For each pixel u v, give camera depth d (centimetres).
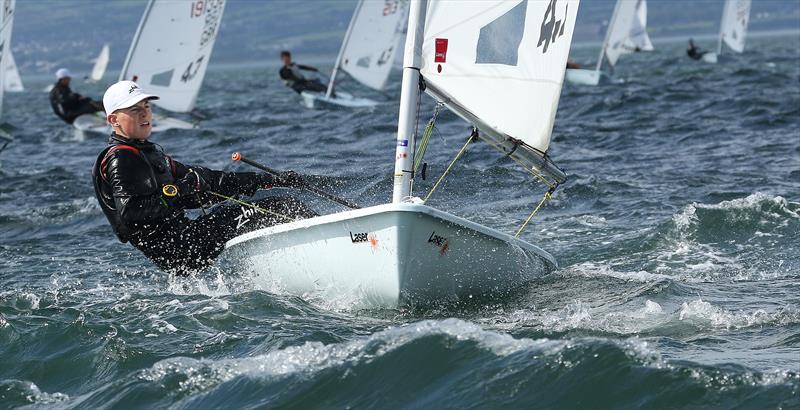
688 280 2412
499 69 2242
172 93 7138
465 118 2267
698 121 6119
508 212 3444
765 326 1920
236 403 1623
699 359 1706
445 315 2120
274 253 2292
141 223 2358
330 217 2106
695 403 1504
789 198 3503
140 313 2211
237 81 19188
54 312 2247
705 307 2048
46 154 6300
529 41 2241
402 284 2083
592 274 2486
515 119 2270
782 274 2425
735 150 4847
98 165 2358
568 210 3447
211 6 7088
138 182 2309
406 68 2192
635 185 3872
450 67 2223
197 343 1983
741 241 2759
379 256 2075
